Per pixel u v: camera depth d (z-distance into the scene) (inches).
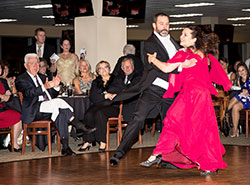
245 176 197.2
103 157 251.0
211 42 204.7
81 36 395.2
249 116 336.8
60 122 259.6
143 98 206.5
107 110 276.2
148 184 184.2
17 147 280.2
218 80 211.8
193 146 197.3
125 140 208.7
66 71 354.9
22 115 265.9
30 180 195.0
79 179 195.3
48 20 649.6
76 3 372.2
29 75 267.1
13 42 743.1
